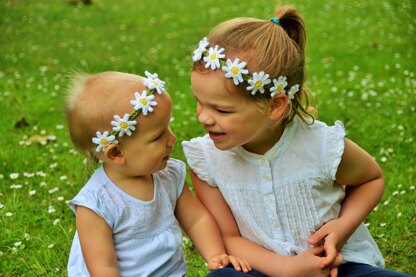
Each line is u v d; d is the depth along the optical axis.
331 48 8.60
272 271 2.61
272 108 2.51
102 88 2.53
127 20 10.81
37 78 7.49
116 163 2.55
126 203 2.59
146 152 2.53
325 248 2.55
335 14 10.68
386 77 7.27
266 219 2.71
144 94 2.49
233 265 2.63
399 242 3.75
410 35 9.24
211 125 2.49
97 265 2.51
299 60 2.55
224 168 2.74
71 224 4.02
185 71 7.76
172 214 2.73
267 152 2.65
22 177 4.66
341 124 2.68
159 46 9.12
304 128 2.67
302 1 11.69
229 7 11.57
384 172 4.63
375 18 10.30
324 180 2.66
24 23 10.41
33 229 3.94
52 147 5.25
